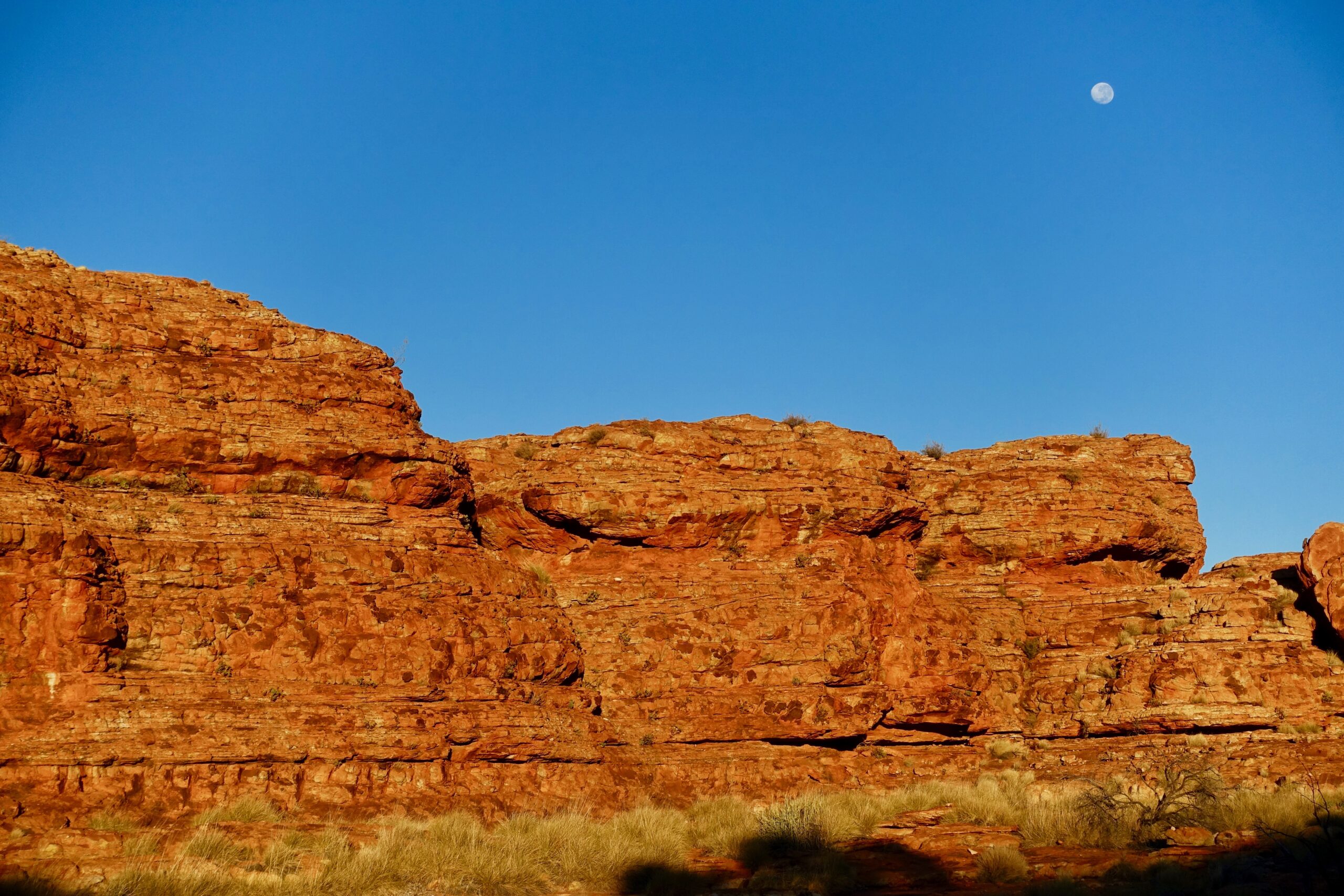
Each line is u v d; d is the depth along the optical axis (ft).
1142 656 129.90
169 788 87.81
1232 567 144.15
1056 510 149.69
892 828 107.24
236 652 97.91
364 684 101.19
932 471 157.28
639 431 141.08
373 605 105.60
